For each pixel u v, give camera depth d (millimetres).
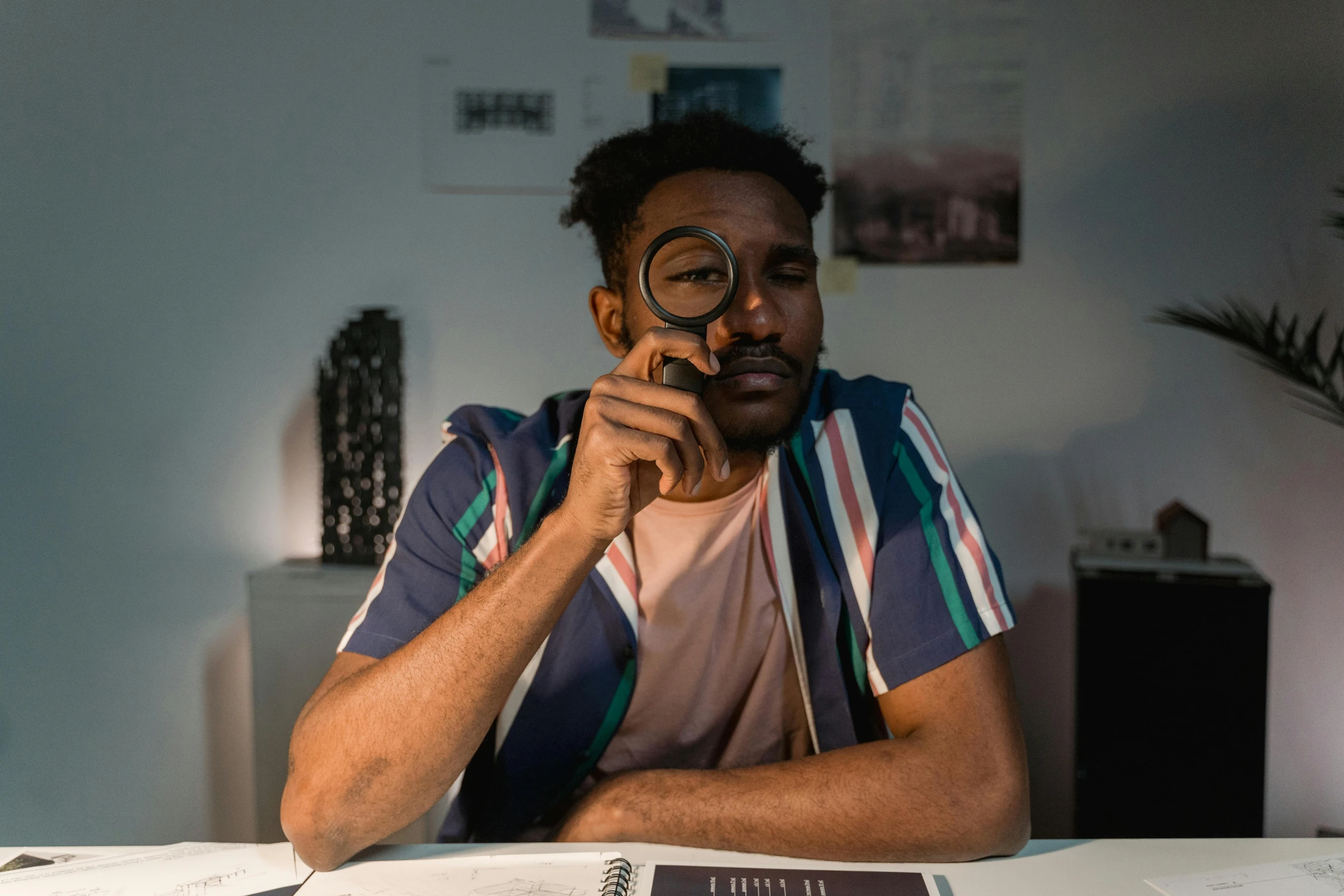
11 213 2020
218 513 2092
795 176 922
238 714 2109
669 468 678
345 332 1928
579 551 732
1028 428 2090
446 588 927
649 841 795
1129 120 2037
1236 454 2047
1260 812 1678
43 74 2016
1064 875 741
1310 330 2008
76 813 2070
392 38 2053
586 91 2057
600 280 2082
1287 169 2008
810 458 976
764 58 2045
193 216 2062
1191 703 1696
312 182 2072
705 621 989
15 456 2039
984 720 856
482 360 2102
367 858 765
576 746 980
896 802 785
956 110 2043
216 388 2082
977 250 2068
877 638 917
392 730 737
